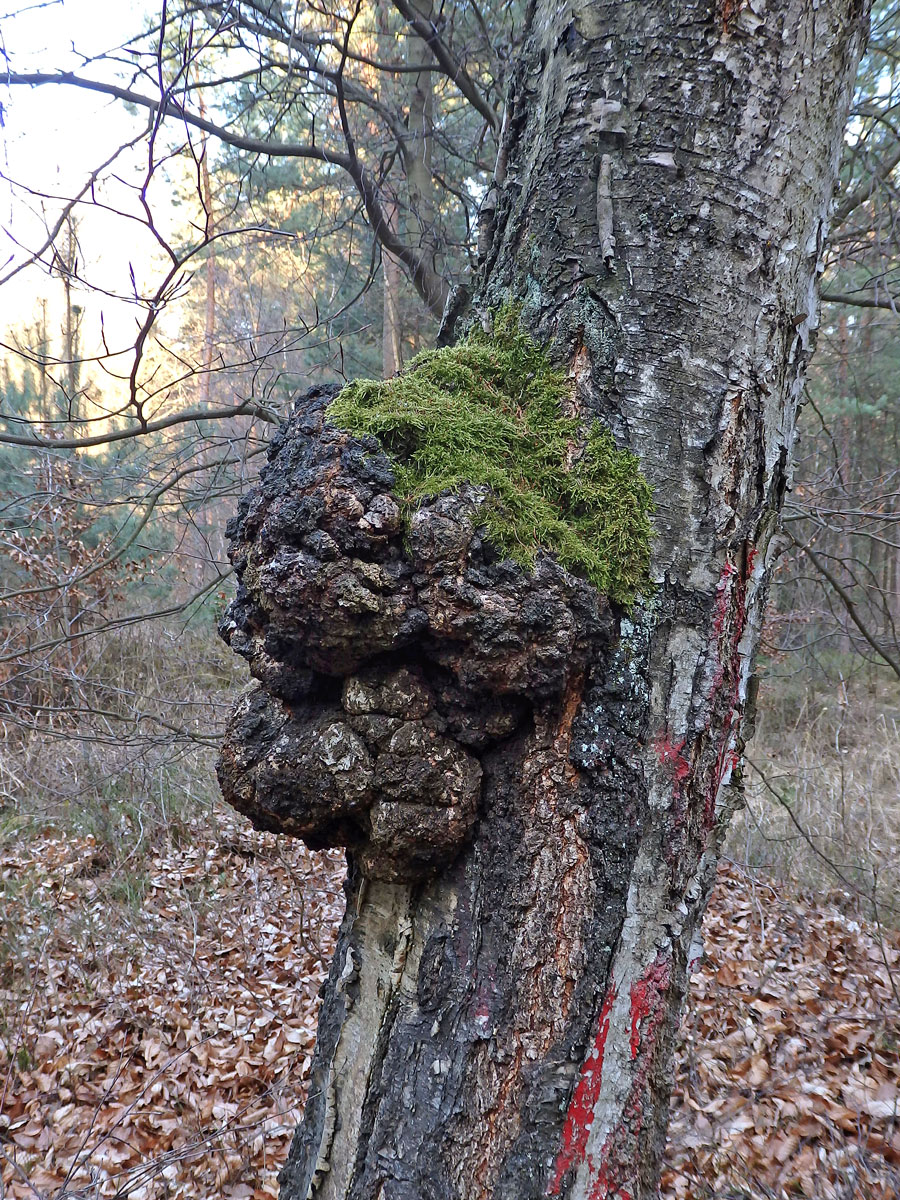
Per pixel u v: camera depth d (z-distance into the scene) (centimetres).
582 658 114
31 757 622
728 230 121
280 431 128
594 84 126
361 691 118
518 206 137
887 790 580
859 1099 305
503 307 133
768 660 752
